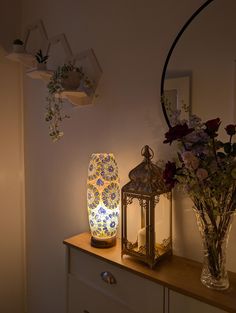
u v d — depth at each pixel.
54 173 1.73
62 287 1.71
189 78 1.10
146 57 1.25
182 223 1.16
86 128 1.52
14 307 1.94
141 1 1.25
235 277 0.99
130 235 1.32
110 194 1.21
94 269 1.19
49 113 1.57
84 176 1.55
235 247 1.03
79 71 1.43
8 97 1.85
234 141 1.01
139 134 1.28
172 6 1.16
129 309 1.06
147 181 1.07
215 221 0.90
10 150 1.88
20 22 1.90
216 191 0.85
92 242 1.24
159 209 1.21
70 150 1.62
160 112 1.20
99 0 1.42
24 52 1.56
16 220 1.94
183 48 1.11
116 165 1.27
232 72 1.00
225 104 1.02
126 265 1.06
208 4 1.04
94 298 1.18
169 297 0.95
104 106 1.42
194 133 0.85
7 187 1.88
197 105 1.08
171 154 1.18
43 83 1.76
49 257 1.80
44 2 1.73
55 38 1.66
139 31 1.27
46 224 1.81
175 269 1.04
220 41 1.02
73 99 1.45
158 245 1.18
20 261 1.97
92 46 1.47
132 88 1.30
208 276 0.92
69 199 1.65
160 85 1.20
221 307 0.82
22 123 1.93
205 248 0.93
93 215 1.23
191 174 0.85
